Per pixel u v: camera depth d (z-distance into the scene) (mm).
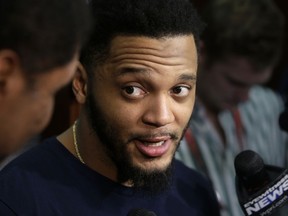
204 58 3502
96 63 2059
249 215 2207
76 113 2941
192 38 2061
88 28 1527
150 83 2006
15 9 1416
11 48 1424
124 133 2059
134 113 2031
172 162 2156
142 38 1990
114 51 2020
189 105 2084
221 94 3525
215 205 2539
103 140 2104
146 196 2260
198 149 3463
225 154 3572
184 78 2029
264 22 3430
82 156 2232
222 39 3418
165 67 1996
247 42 3408
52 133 2980
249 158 2188
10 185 2129
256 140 3807
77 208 2174
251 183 2193
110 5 2029
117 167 2150
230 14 3439
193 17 2076
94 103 2088
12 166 2203
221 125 3633
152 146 2059
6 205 2084
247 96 3588
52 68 1477
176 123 2064
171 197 2391
